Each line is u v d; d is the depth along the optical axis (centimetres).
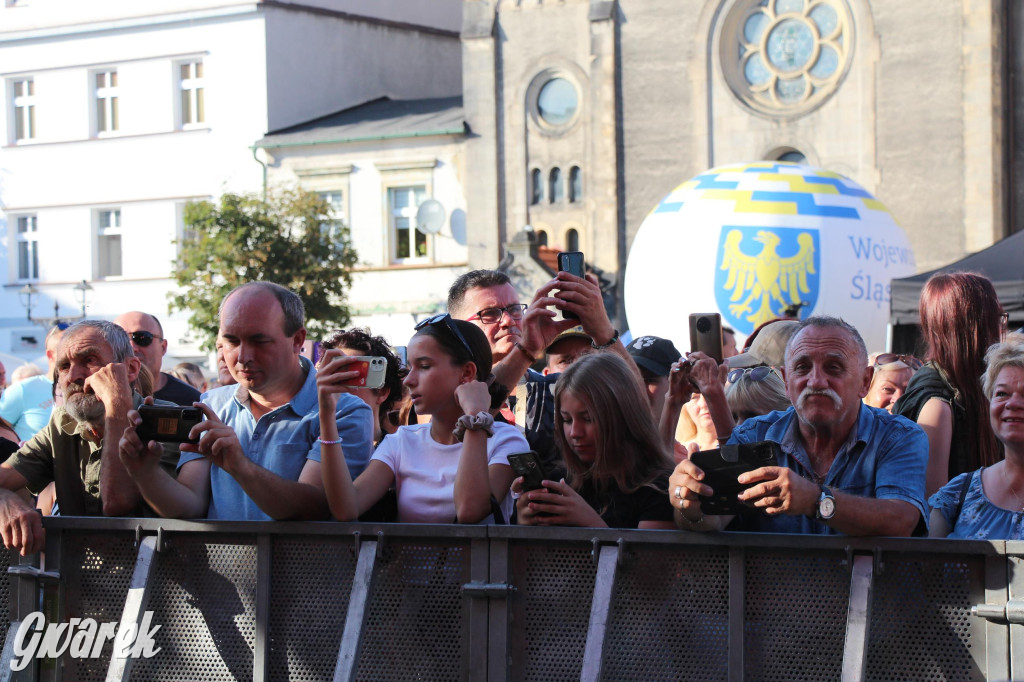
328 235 3300
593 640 464
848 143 3234
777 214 2119
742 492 447
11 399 1227
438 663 492
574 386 516
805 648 455
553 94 3512
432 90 4288
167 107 3909
